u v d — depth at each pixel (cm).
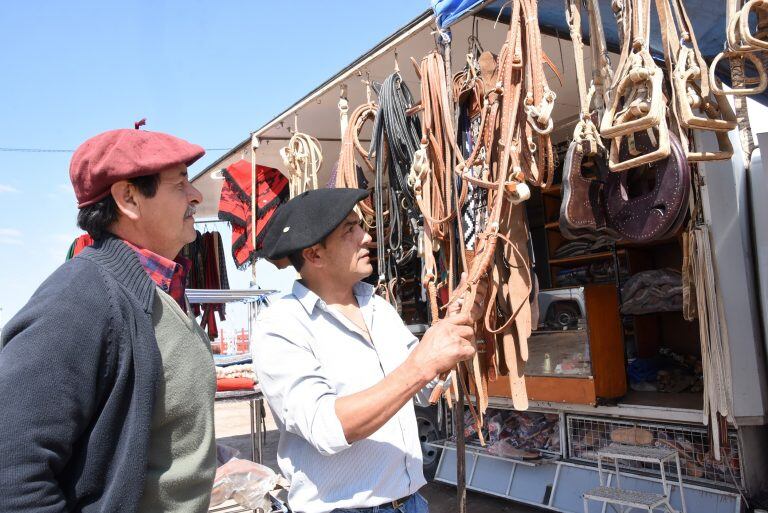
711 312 286
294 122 417
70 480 90
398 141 259
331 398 127
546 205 520
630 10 160
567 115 430
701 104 158
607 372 374
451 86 224
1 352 89
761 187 324
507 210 192
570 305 385
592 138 184
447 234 224
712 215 295
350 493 136
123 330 97
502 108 179
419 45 312
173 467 105
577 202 183
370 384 147
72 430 87
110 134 109
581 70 186
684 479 321
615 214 185
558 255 509
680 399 354
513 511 397
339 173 303
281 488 266
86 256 103
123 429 94
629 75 153
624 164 161
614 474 346
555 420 412
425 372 117
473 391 215
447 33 237
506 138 168
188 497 107
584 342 372
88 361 90
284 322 144
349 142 304
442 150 220
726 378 283
